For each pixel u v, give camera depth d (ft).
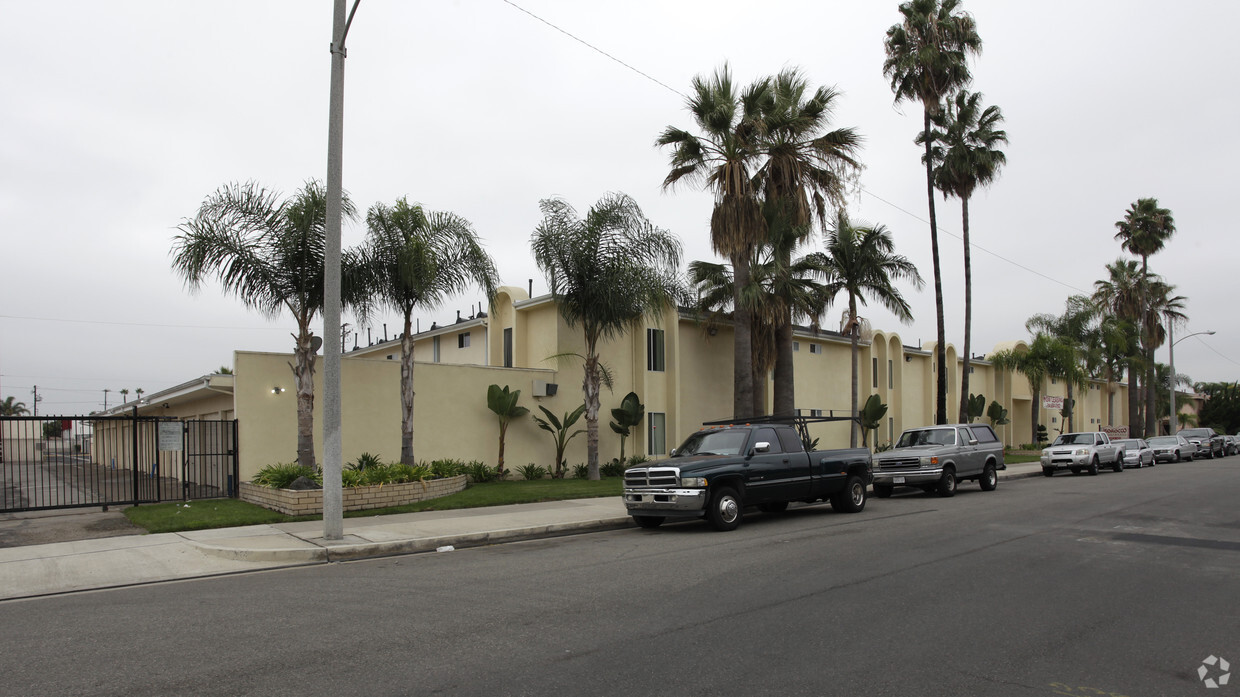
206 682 17.08
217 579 30.19
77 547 36.40
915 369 133.08
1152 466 113.70
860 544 36.65
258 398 57.31
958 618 22.50
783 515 50.75
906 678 17.20
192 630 21.71
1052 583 27.43
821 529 42.60
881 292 89.40
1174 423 169.07
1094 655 19.01
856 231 88.48
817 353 111.45
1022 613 23.12
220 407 69.92
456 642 20.06
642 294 67.97
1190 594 25.76
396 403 64.85
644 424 83.66
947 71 92.58
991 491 68.64
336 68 37.70
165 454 88.12
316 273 52.03
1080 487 71.72
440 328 99.45
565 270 68.49
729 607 23.86
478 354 94.53
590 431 71.26
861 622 22.03
